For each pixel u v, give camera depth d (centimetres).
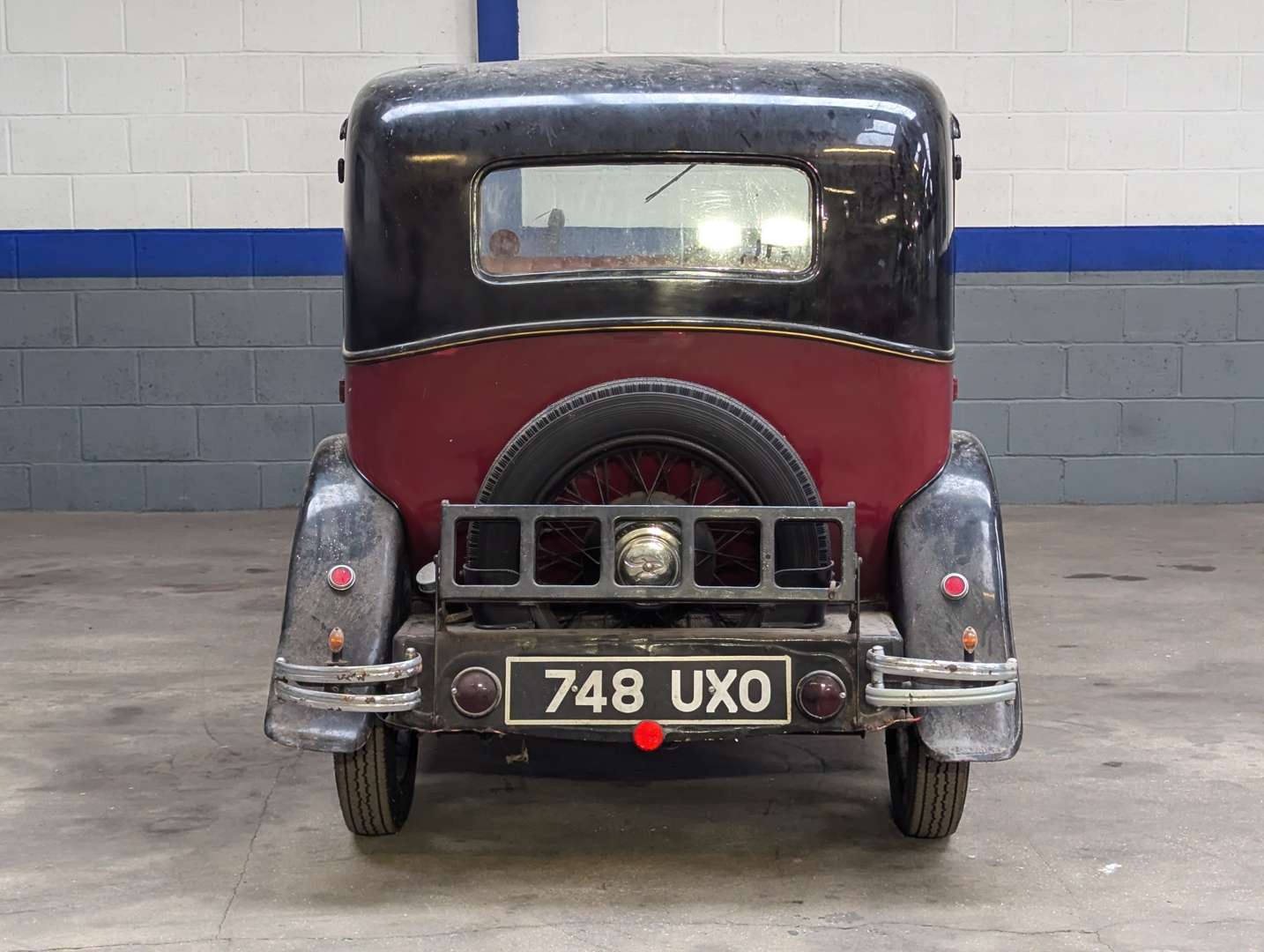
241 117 866
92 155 866
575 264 357
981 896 330
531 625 336
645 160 354
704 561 342
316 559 344
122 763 430
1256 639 576
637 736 319
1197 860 351
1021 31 873
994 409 898
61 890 335
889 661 317
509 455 336
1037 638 581
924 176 356
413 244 356
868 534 362
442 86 363
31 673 532
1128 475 901
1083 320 891
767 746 447
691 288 352
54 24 857
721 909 323
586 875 343
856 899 328
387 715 326
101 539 799
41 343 877
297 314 879
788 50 874
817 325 354
